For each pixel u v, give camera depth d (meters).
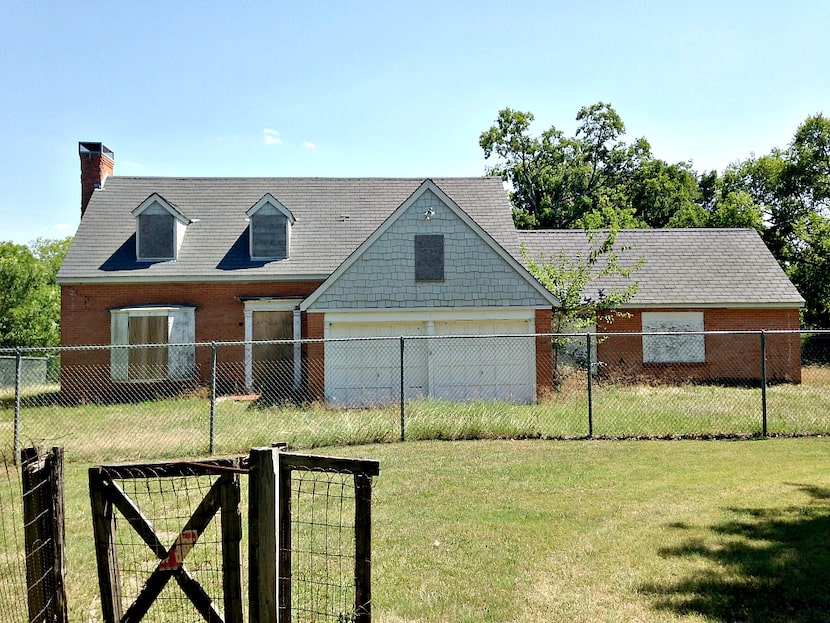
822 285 32.62
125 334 20.27
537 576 5.44
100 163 24.61
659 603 4.90
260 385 20.78
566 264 23.12
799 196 42.22
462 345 17.44
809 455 10.07
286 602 4.11
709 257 23.73
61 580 4.13
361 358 17.41
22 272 34.44
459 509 7.37
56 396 20.11
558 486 8.38
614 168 44.41
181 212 22.48
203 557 5.91
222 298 21.06
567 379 18.16
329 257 21.73
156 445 11.38
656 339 21.75
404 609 4.85
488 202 23.33
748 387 19.41
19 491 8.36
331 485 8.41
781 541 6.13
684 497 7.77
